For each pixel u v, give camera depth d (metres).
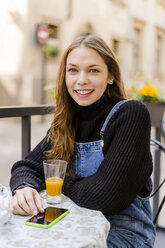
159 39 15.09
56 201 1.08
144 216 1.27
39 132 7.50
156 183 2.47
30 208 0.99
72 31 10.58
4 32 9.77
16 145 5.92
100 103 1.34
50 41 10.02
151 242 1.27
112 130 1.24
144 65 13.84
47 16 9.88
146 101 2.66
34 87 9.77
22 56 9.67
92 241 0.81
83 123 1.38
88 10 10.95
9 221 0.92
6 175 4.13
